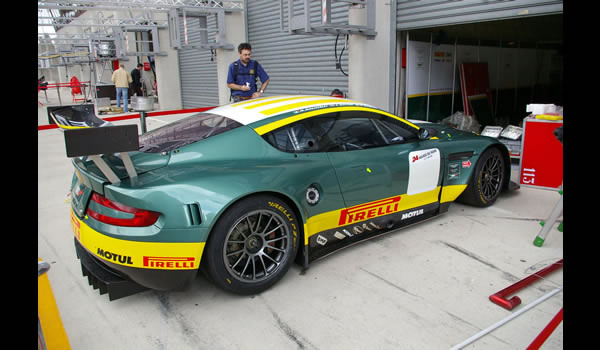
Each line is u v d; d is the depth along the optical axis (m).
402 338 2.23
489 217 3.96
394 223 3.42
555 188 4.37
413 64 6.77
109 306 2.61
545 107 4.41
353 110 3.27
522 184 4.55
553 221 3.26
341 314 2.46
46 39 14.98
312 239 2.88
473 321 2.37
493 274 2.89
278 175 2.61
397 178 3.29
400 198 3.37
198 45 9.54
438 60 7.32
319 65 8.45
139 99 4.79
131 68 18.80
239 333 2.31
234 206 2.42
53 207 4.48
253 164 2.64
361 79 6.55
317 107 3.13
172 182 2.33
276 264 2.67
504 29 8.71
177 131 3.00
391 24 6.45
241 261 2.61
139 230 2.26
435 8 5.85
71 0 8.63
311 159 2.85
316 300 2.61
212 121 3.02
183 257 2.31
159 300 2.66
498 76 9.44
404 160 3.33
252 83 6.34
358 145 3.14
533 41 10.62
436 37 7.13
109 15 17.50
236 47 10.08
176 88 14.34
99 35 15.81
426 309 2.49
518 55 10.16
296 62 9.06
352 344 2.20
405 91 6.84
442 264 3.04
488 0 5.26
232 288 2.51
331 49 8.09
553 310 2.45
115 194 2.26
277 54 9.55
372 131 3.29
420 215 3.62
